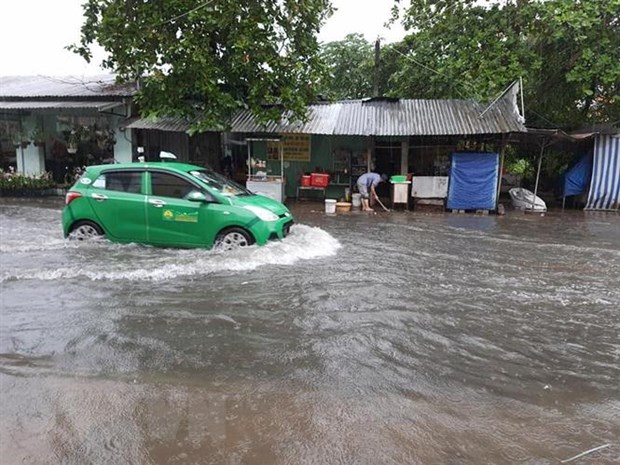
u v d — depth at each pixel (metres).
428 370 3.81
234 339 4.34
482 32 15.57
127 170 7.98
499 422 3.11
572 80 14.62
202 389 3.47
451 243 8.95
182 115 13.09
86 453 2.74
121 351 4.07
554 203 16.47
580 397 3.45
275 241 7.82
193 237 7.57
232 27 12.22
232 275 6.30
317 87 13.87
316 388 3.51
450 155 13.96
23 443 2.82
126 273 6.30
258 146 16.34
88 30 13.05
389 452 2.79
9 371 3.70
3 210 12.65
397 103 15.53
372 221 11.80
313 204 15.21
